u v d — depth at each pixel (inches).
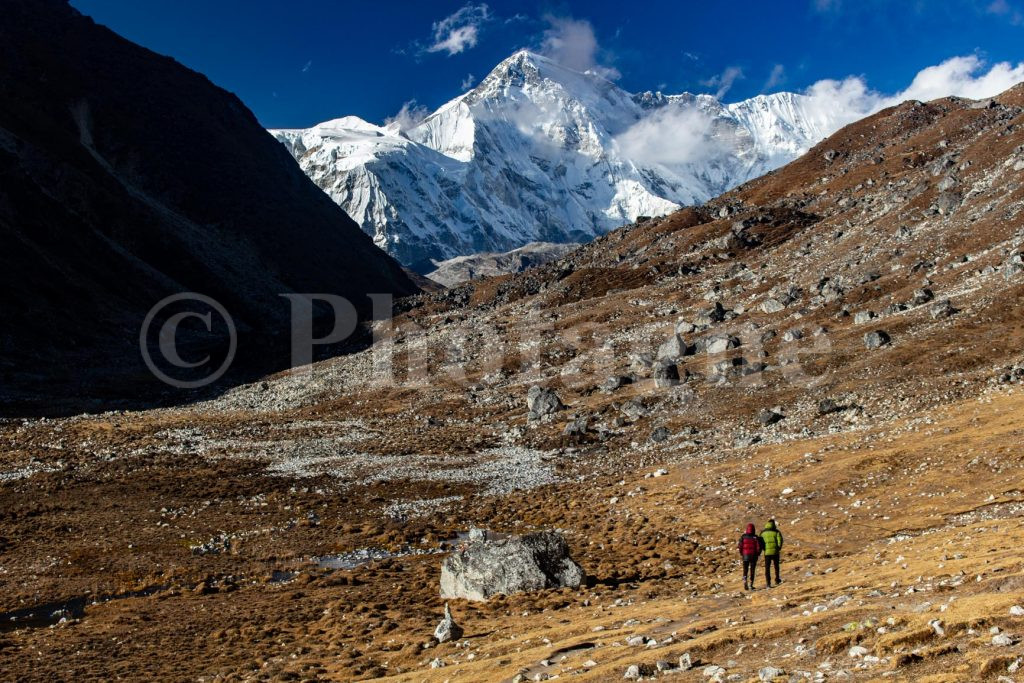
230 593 1782.7
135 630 1496.1
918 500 1792.6
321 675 1077.8
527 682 812.6
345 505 2672.2
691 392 3629.4
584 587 1483.8
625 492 2534.5
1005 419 2206.0
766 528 1234.0
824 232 6176.2
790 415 3056.1
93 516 2488.9
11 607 1745.8
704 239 7180.1
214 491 2839.6
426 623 1362.0
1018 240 4050.2
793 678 652.7
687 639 896.9
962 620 676.7
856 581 1092.5
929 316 3592.5
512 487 2869.1
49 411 4670.3
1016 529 1222.3
